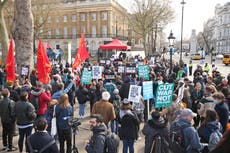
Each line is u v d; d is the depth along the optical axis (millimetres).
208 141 5223
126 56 33125
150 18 51000
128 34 81062
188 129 5102
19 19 11742
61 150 6770
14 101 8086
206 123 5340
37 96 7332
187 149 5098
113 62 24344
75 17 78125
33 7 43781
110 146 4844
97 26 75938
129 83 10297
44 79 9781
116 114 8500
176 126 5316
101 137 4812
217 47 110750
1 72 13914
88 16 76562
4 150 7602
